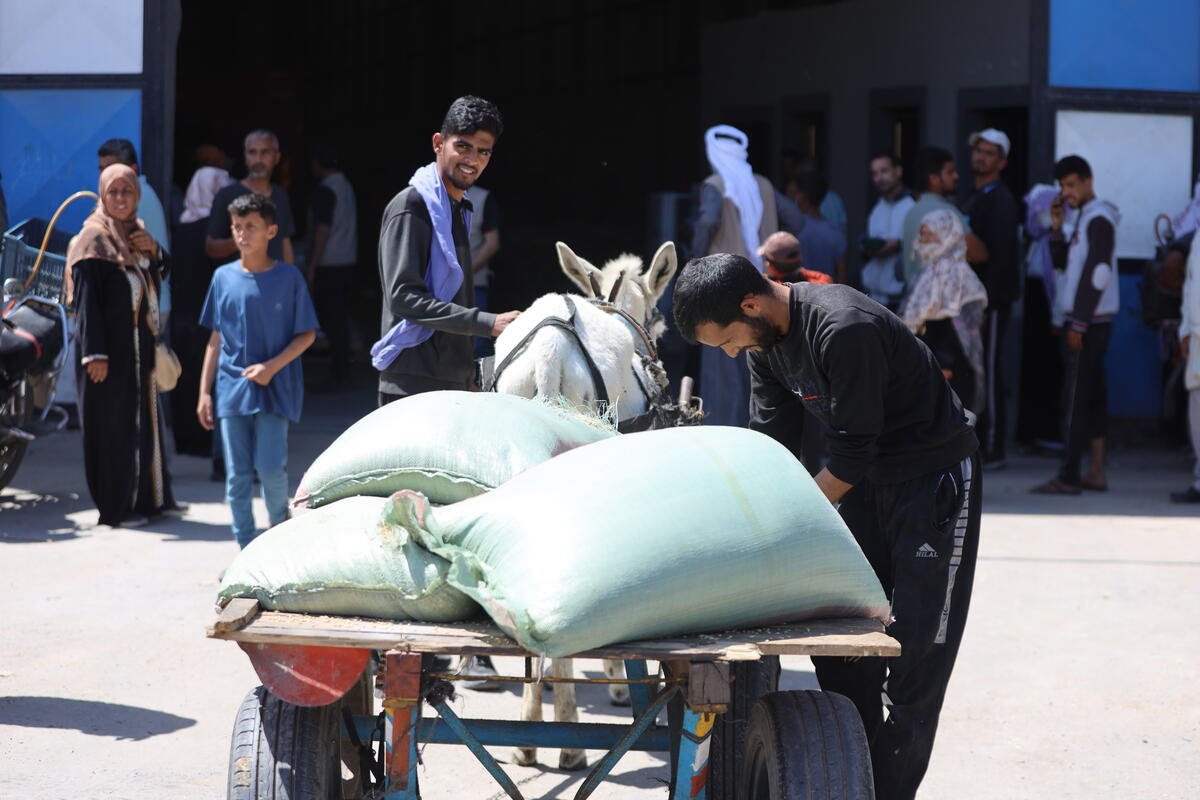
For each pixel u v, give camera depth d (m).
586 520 3.11
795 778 3.23
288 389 6.91
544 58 26.62
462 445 3.61
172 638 6.22
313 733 3.31
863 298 3.71
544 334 5.09
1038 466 11.33
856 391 3.60
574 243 23.31
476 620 3.22
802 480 3.38
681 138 22.48
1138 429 12.11
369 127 32.44
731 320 3.64
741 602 3.18
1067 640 6.52
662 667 3.88
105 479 8.35
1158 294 11.37
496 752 5.10
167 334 10.88
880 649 3.05
